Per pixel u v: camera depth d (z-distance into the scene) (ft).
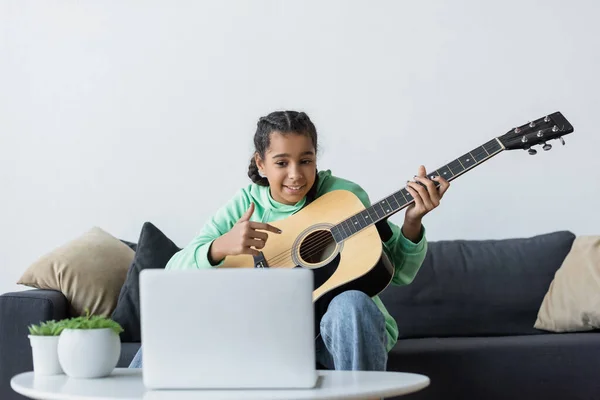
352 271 6.47
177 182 10.53
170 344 4.42
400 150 10.39
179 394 4.28
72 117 10.69
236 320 4.40
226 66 10.59
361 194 7.32
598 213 10.22
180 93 10.61
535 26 10.39
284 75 10.55
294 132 6.91
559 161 10.27
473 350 7.75
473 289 9.21
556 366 7.74
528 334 9.07
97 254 8.76
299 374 4.36
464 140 10.37
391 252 7.02
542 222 10.25
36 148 10.70
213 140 10.54
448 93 10.40
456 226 10.29
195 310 4.41
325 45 10.52
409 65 10.44
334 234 6.72
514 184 10.28
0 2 10.84
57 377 4.97
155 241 8.57
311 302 4.39
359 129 10.44
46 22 10.79
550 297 9.06
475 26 10.43
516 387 7.71
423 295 9.18
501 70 10.39
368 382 4.49
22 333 8.00
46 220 10.62
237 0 10.62
